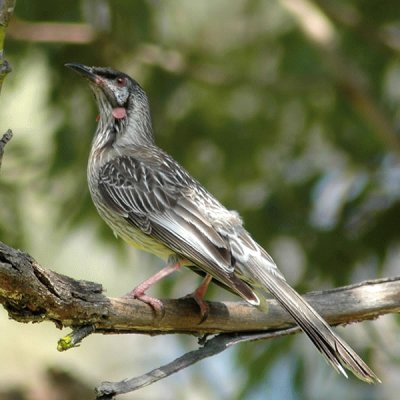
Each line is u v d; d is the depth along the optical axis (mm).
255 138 15070
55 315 7508
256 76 15359
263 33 15711
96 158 10789
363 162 15047
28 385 13461
